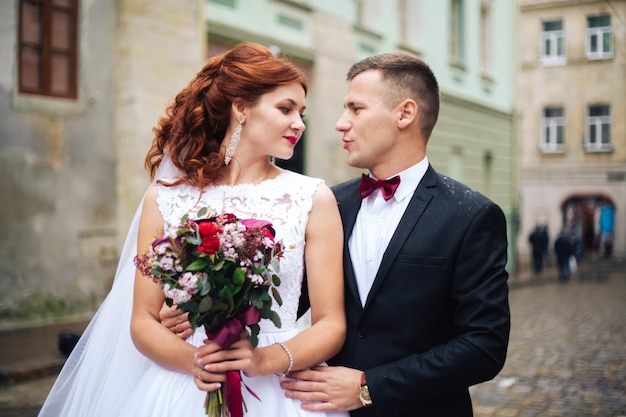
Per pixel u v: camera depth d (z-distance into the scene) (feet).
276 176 7.01
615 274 65.21
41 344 22.22
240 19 32.24
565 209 84.38
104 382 6.93
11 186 25.38
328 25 37.70
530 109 84.43
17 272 25.46
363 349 6.55
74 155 27.37
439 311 6.46
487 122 55.93
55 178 26.71
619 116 80.74
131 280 7.06
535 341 26.66
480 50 55.47
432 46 47.39
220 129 7.01
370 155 6.82
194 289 5.57
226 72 6.75
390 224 6.81
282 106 6.73
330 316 6.57
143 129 28.53
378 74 6.78
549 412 16.42
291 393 6.45
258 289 5.84
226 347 5.86
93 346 7.03
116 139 28.84
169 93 29.50
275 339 6.55
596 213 84.17
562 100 83.05
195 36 30.12
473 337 6.09
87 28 27.73
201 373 6.01
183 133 7.02
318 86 37.01
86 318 26.99
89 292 27.84
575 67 82.23
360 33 40.45
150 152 7.46
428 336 6.44
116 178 28.84
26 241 25.77
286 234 6.56
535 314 35.12
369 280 6.74
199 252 5.60
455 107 50.11
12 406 16.42
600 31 81.30
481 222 6.37
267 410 6.41
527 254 83.87
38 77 26.48
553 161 83.76
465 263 6.32
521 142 84.84
